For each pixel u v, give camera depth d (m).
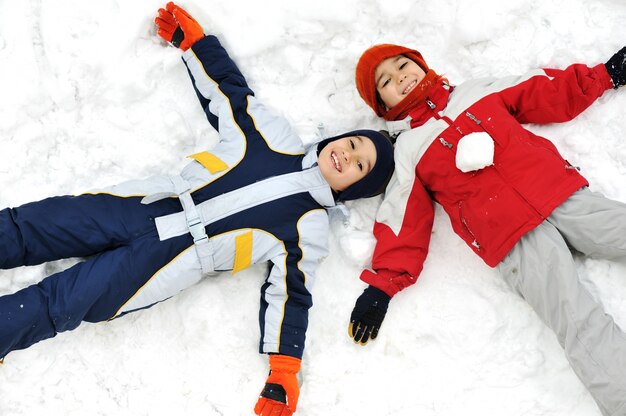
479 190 1.72
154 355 1.75
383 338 1.77
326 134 1.96
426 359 1.75
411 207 1.79
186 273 1.66
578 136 1.83
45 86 1.81
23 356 1.70
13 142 1.80
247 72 1.92
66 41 1.81
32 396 1.69
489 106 1.78
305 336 1.72
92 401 1.71
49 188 1.81
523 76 1.83
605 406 1.49
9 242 1.54
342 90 1.97
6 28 1.80
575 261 1.74
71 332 1.73
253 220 1.69
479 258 1.81
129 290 1.61
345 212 1.84
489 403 1.70
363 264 1.83
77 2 1.81
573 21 1.92
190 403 1.72
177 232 1.65
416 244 1.77
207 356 1.75
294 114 1.93
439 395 1.72
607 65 1.79
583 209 1.64
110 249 1.68
